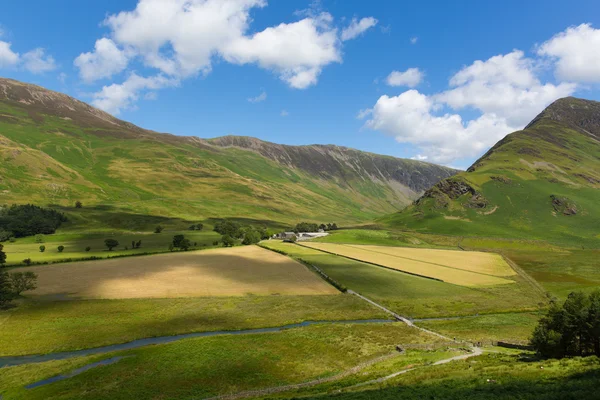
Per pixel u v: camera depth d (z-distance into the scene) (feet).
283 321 249.96
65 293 290.76
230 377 165.58
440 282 357.20
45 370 172.65
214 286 322.14
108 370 171.32
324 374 168.25
